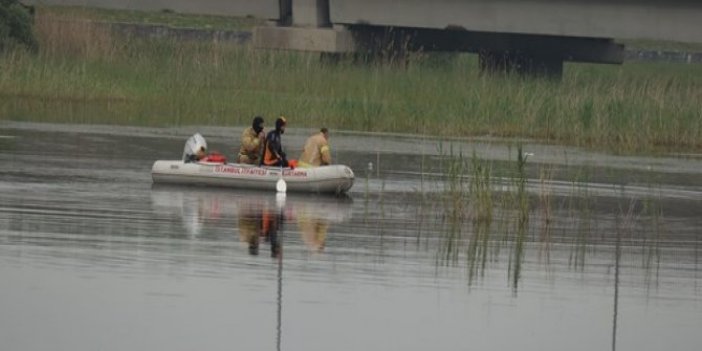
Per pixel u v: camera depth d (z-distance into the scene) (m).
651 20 160.62
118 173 73.81
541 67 170.00
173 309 42.25
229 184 68.75
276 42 170.38
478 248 55.41
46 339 38.50
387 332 41.06
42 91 117.88
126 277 46.00
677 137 104.50
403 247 54.50
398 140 100.44
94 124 101.19
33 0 177.38
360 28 173.25
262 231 56.50
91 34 142.50
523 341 40.97
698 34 159.50
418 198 69.19
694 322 44.31
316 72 132.75
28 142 87.19
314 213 62.22
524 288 48.19
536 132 106.00
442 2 167.25
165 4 180.88
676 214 68.75
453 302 45.38
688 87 126.69
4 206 59.59
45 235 52.69
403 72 137.00
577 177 77.94
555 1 163.12
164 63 134.12
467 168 78.50
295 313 42.62
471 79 134.75
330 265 49.94
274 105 112.31
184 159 69.94
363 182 75.56
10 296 42.66
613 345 41.03
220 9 179.62
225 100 116.50
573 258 54.44
